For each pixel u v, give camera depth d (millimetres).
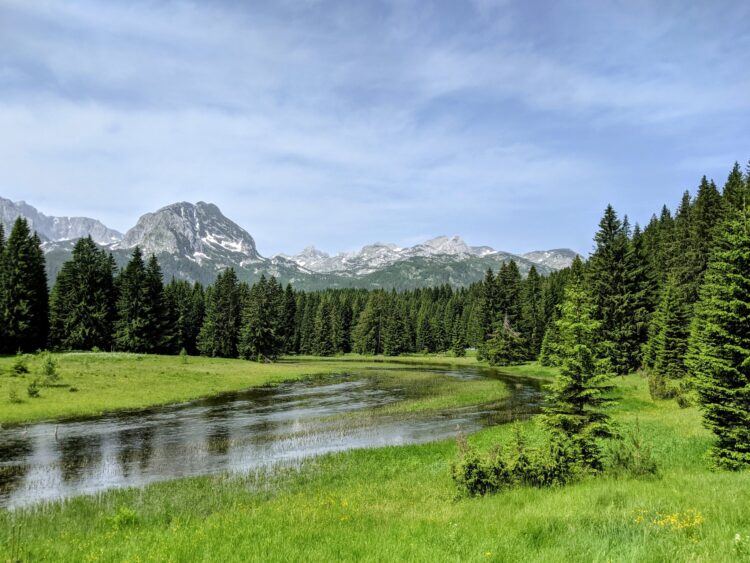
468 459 15414
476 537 8672
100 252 88500
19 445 27781
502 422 36969
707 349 20406
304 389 56625
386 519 11547
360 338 145875
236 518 12742
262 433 32438
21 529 14352
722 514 9164
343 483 20516
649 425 29109
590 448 17891
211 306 103875
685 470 17844
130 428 33219
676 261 71250
